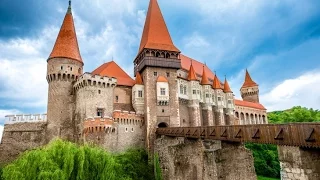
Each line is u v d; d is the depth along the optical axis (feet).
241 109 288.10
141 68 193.36
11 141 167.73
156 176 152.35
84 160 92.43
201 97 214.90
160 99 182.29
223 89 246.68
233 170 98.89
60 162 89.10
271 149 241.96
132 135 169.89
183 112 200.34
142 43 207.82
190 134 118.42
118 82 189.67
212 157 101.86
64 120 172.14
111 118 159.94
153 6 214.07
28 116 173.88
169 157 138.00
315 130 52.01
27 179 82.33
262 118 311.47
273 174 215.72
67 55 181.68
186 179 118.52
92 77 167.84
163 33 204.64
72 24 194.08
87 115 161.48
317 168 55.72
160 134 166.50
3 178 86.02
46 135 168.25
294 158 57.16
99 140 152.87
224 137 89.51
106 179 94.02
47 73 179.63
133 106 186.19
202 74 234.58
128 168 142.92
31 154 87.97
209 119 211.61
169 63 193.57
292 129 58.08
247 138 76.13
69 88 179.42
